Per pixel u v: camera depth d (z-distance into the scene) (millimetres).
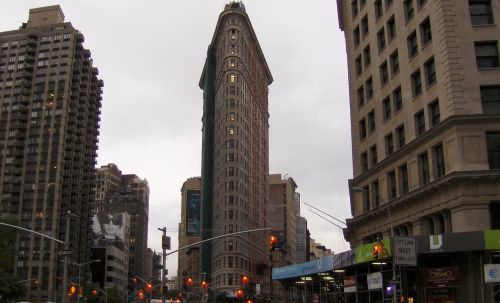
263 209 183375
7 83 176500
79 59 181625
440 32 41781
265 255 181125
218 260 147625
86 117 189375
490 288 33969
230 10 161375
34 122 172750
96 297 127500
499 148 38688
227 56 157875
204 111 187875
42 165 168625
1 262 63812
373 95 54531
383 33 53312
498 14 41219
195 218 189250
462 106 39438
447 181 38469
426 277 36938
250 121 167375
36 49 179000
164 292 40625
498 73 40062
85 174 190000
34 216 164000
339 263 44156
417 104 45312
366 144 55969
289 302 68062
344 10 63656
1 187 166875
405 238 33250
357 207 56812
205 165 170125
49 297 155625
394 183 49375
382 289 39469
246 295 135875
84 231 183125
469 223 37000
